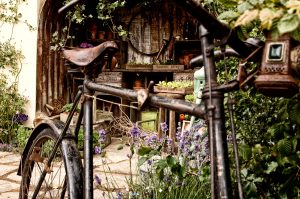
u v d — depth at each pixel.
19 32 8.09
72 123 6.91
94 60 2.01
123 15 9.71
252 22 1.55
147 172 3.15
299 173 1.76
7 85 8.05
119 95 1.83
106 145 7.31
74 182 2.07
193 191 2.87
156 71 8.80
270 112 2.16
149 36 9.68
